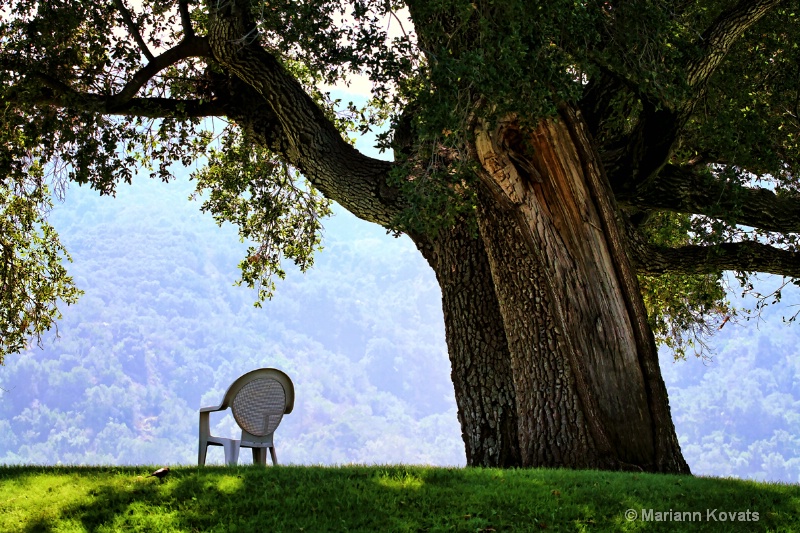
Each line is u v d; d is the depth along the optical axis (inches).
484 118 358.3
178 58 469.1
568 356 373.4
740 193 450.0
